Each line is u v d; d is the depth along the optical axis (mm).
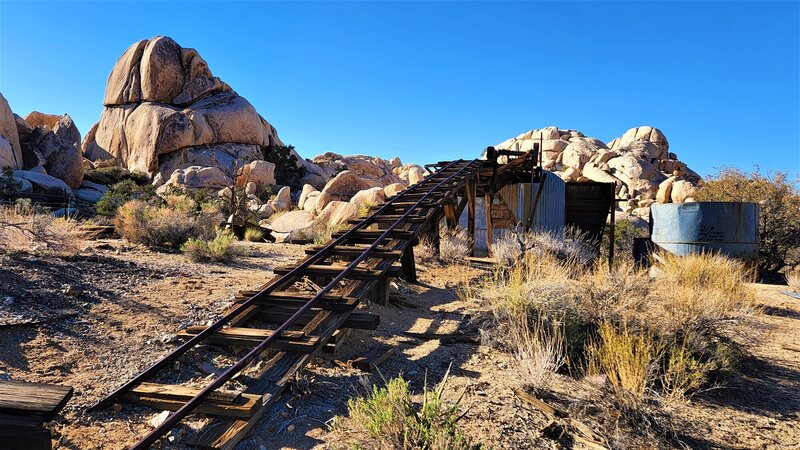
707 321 6219
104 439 3607
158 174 56781
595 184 19922
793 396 5293
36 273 6758
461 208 16391
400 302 8188
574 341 5785
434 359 5781
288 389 4598
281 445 3748
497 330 6422
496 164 16719
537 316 6238
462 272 11836
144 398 4098
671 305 6566
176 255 10727
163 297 6770
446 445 3438
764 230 20828
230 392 4133
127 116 63125
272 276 9023
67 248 8602
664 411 4562
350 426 4023
